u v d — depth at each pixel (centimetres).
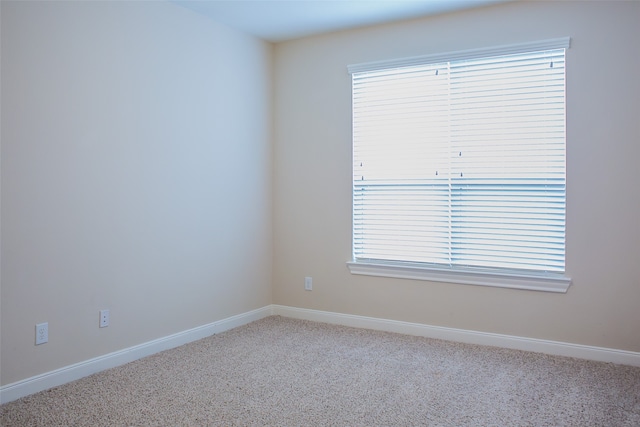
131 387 280
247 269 425
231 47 402
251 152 426
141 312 331
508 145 351
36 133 269
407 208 389
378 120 400
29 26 265
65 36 282
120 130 314
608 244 321
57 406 255
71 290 288
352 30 408
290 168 443
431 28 376
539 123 341
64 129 282
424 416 246
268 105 445
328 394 272
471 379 294
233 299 410
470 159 364
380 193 400
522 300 349
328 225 425
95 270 301
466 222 367
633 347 317
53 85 277
